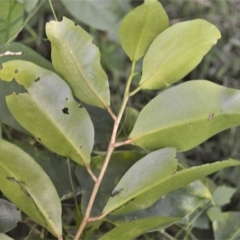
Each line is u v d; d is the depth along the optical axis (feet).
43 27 2.48
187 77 2.62
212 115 1.73
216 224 2.08
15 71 1.71
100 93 1.76
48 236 2.06
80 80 1.75
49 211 1.71
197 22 1.75
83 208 1.87
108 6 2.10
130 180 1.73
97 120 1.97
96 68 1.75
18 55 1.89
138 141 1.76
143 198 1.73
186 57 1.76
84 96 1.76
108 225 2.10
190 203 1.86
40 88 1.72
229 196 2.10
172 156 1.73
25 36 2.52
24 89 1.81
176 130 1.75
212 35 1.74
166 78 1.77
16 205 1.70
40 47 2.49
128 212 1.77
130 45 1.80
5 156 1.68
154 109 1.75
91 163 1.87
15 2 1.96
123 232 1.66
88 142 1.75
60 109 1.73
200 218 2.12
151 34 1.79
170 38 1.76
